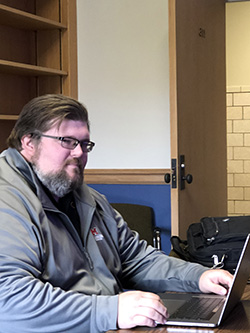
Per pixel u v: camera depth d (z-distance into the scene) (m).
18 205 1.74
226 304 1.54
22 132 1.89
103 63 4.08
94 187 4.05
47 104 1.86
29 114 1.88
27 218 1.72
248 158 6.32
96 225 2.08
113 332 1.51
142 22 3.96
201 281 1.96
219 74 4.42
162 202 3.86
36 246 1.70
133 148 4.00
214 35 4.30
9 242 1.66
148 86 3.95
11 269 1.61
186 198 3.67
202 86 4.00
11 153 1.90
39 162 1.86
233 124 6.34
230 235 2.37
